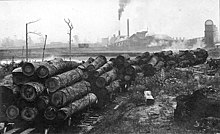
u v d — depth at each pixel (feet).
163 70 87.25
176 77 83.41
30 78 45.44
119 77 74.74
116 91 70.59
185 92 65.98
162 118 48.06
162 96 65.00
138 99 61.67
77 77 53.01
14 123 44.60
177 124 43.47
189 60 109.50
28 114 42.93
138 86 72.64
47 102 43.78
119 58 75.77
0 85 44.68
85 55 163.22
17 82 45.75
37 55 168.25
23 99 43.50
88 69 61.16
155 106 56.80
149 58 92.68
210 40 192.54
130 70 75.00
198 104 43.55
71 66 56.44
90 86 58.29
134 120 47.39
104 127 44.65
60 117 43.39
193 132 38.86
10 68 82.28
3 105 44.47
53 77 44.91
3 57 155.02
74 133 43.70
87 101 52.65
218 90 48.83
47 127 44.37
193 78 80.12
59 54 170.40
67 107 44.65
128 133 40.52
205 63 118.73
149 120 46.83
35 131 43.78
